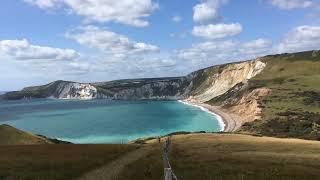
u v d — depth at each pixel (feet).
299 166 160.56
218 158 183.73
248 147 256.11
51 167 159.53
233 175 137.69
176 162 169.99
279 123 624.59
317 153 222.28
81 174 148.66
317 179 135.44
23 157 187.73
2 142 333.62
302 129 564.71
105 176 143.64
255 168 153.58
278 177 136.77
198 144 280.51
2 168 156.46
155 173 142.20
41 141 354.95
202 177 134.00
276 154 207.62
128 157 195.42
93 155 197.47
